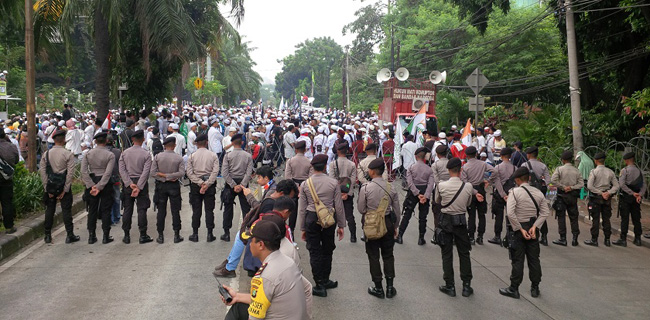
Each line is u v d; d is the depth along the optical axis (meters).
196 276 7.11
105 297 6.30
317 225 6.57
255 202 7.07
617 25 16.47
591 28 17.03
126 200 8.84
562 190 9.52
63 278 7.00
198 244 8.86
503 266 8.12
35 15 17.02
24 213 10.20
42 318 5.66
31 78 12.03
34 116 12.15
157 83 21.41
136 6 17.53
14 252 8.25
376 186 6.51
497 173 9.24
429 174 9.13
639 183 9.47
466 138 14.79
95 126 15.44
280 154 17.84
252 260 5.68
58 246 8.66
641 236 9.95
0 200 8.60
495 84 30.34
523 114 23.55
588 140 15.90
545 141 18.34
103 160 8.71
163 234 9.34
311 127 18.58
